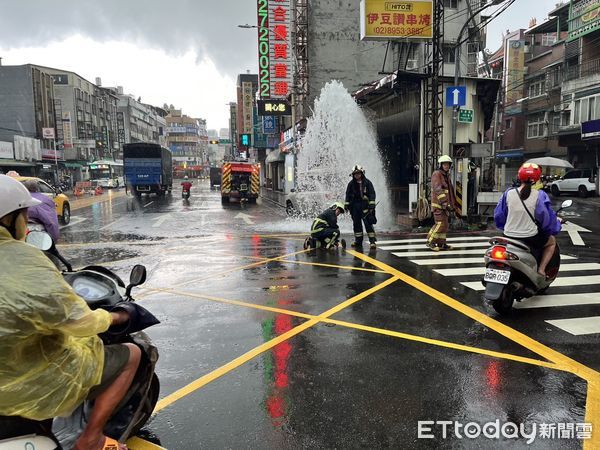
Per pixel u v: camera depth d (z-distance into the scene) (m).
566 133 30.70
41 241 3.09
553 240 5.73
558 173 32.19
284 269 8.16
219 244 11.29
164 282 7.30
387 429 3.08
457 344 4.53
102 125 76.25
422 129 14.42
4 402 1.94
